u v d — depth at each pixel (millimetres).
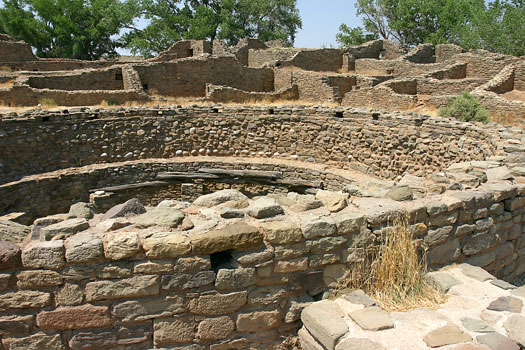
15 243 3855
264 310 4348
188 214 4488
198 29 42906
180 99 20328
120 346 4020
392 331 3900
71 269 3760
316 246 4410
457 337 3764
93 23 42062
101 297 3863
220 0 48188
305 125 14633
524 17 36219
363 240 4617
